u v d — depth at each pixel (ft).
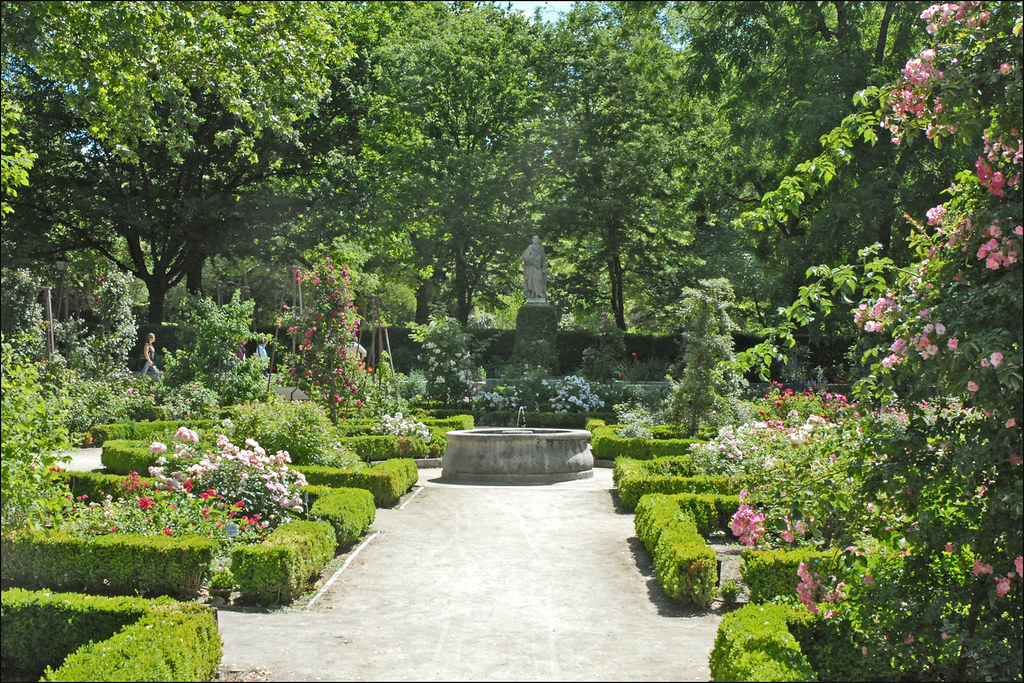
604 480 49.19
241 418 44.73
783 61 93.09
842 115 80.18
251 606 24.93
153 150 92.84
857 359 77.51
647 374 100.99
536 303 95.50
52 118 89.20
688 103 112.16
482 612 24.34
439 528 35.78
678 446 51.65
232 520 29.73
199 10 58.54
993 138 17.79
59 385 58.80
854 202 80.07
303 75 61.82
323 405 55.93
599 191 108.78
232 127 94.53
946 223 18.61
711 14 96.02
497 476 48.01
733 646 17.44
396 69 108.06
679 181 116.78
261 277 128.47
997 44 16.98
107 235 97.91
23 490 23.43
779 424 39.27
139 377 71.77
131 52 53.67
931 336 16.60
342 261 109.70
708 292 55.47
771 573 24.34
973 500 17.34
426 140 112.06
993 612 17.61
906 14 81.61
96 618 20.12
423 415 66.80
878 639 18.40
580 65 110.42
